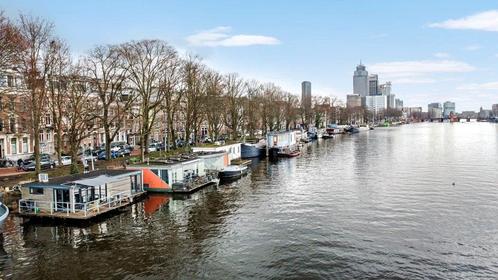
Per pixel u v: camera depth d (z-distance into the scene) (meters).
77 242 36.62
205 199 53.38
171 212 46.78
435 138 165.62
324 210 47.44
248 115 122.88
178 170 59.28
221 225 41.97
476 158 93.25
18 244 36.06
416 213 45.78
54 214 41.97
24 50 49.81
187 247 35.75
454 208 47.78
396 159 93.44
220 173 69.31
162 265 32.00
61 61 57.94
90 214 42.19
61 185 43.00
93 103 85.38
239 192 57.88
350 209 47.75
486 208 47.72
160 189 56.69
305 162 91.25
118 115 72.38
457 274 30.39
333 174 73.06
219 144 92.19
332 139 165.38
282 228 40.94
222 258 33.41
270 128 145.62
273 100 142.75
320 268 31.48
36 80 52.75
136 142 123.06
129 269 31.27
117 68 73.56
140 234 39.00
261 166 85.94
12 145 81.06
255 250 35.09
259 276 30.22
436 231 39.66
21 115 58.56
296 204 50.47
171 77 79.88
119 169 56.16
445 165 82.25
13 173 60.84
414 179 66.44
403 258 33.25
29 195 44.16
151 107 74.12
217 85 99.00
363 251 34.72
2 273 30.47
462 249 35.12
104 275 30.22
